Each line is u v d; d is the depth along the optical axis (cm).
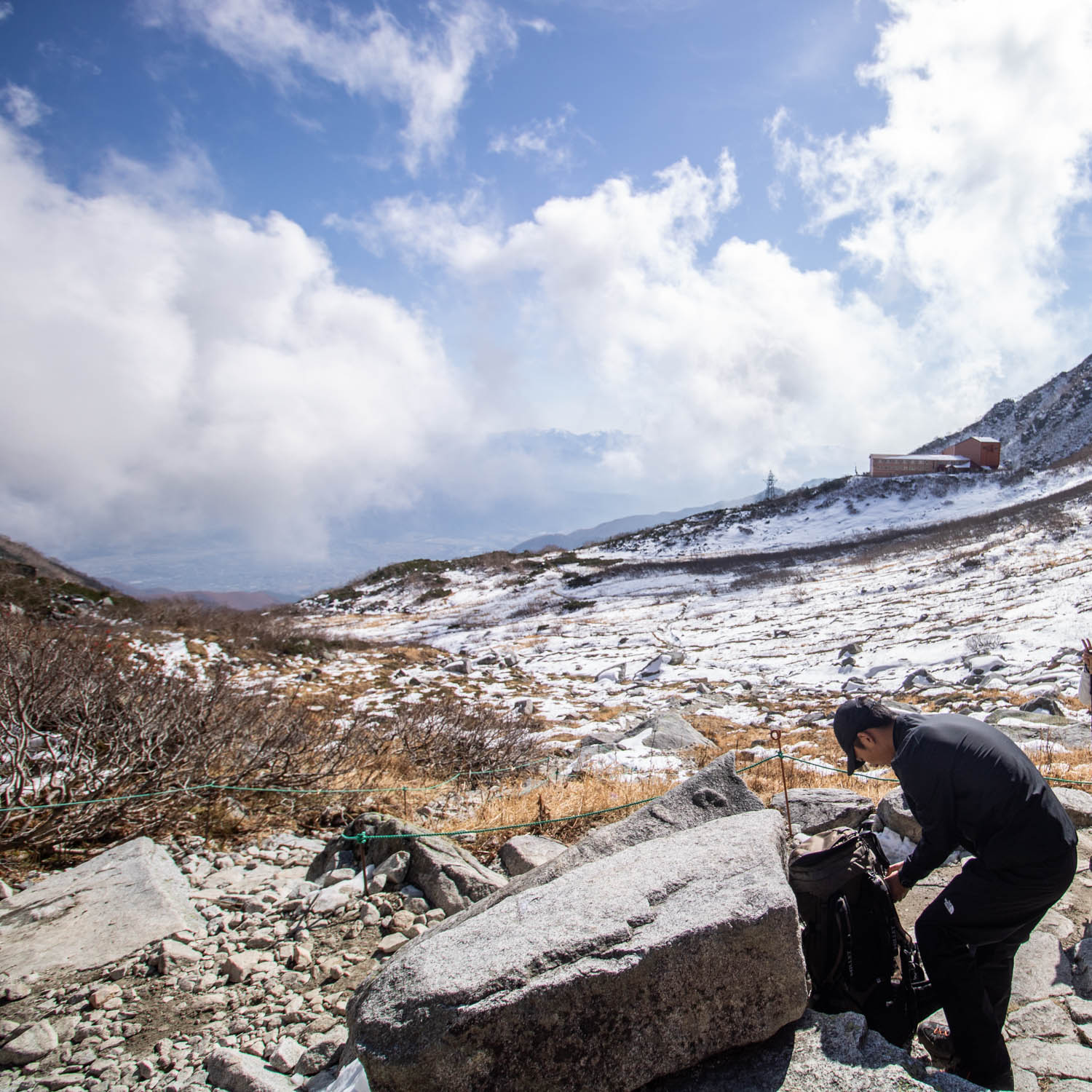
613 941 270
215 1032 361
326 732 984
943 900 285
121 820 643
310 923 474
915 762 284
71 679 746
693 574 4656
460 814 740
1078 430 9712
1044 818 268
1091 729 923
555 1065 251
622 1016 256
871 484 6519
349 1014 297
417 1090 249
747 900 271
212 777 737
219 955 435
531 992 252
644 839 404
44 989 404
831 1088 246
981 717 1130
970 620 2184
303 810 733
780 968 262
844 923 298
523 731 1178
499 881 502
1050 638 1730
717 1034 261
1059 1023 318
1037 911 275
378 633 4116
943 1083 261
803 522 6109
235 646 2138
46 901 499
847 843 314
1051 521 3650
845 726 316
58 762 667
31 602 2019
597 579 4962
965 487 6091
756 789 806
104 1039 358
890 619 2522
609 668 2327
